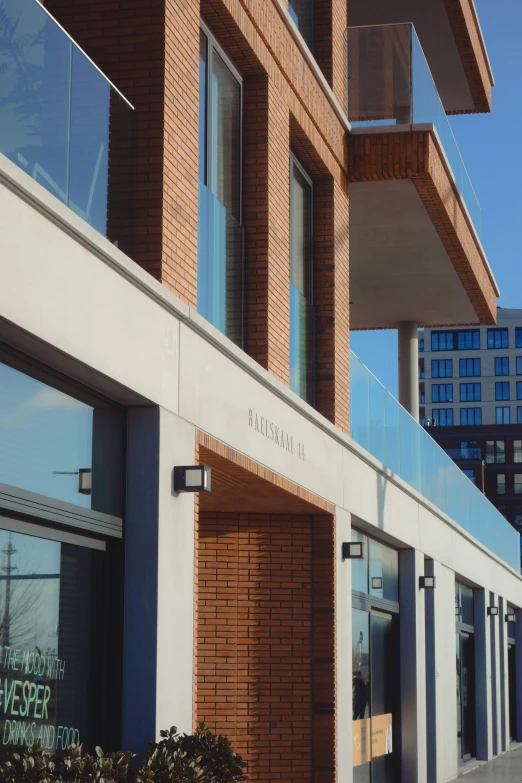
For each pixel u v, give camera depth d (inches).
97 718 326.6
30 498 287.7
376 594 706.8
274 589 539.8
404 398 919.0
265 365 476.1
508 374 5703.7
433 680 840.3
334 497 554.6
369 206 663.8
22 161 292.4
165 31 374.3
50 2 380.5
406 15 818.8
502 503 4965.6
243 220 486.0
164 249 364.8
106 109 347.6
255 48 475.8
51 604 304.5
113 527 334.6
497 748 1191.6
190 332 372.8
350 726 558.3
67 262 290.4
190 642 358.3
